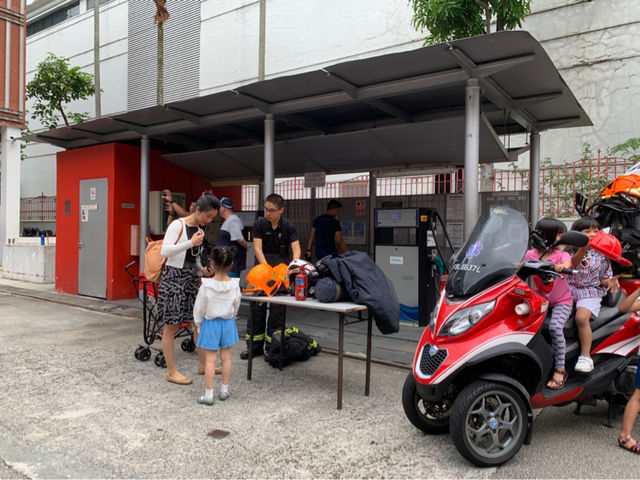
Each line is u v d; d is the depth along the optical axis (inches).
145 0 748.0
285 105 273.3
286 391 181.3
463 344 125.9
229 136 386.9
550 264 128.9
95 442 137.7
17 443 136.8
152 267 189.3
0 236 609.0
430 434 145.6
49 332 273.0
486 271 131.4
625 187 205.0
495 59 205.0
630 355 145.9
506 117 277.9
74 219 405.4
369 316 175.5
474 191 213.3
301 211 386.9
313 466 125.4
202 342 166.2
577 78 421.1
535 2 440.8
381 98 271.7
